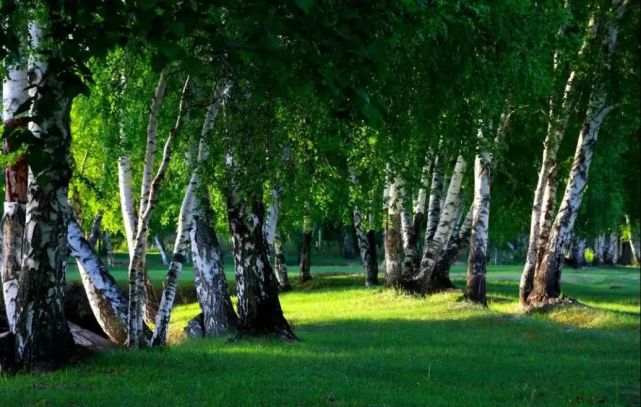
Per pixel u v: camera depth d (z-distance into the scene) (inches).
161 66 219.5
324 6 237.8
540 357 682.8
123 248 3430.1
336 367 539.5
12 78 457.7
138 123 647.1
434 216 1298.0
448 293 1273.4
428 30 456.1
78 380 419.2
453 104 583.2
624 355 735.7
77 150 1058.1
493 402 447.5
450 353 666.2
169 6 218.5
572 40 772.6
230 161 623.2
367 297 1294.3
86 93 256.4
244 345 670.5
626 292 1683.1
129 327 576.1
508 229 1630.2
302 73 248.8
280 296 1535.4
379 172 694.5
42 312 445.4
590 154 1097.4
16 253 497.4
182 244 630.5
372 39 242.4
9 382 407.5
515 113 1194.0
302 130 560.4
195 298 1509.6
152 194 570.3
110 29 241.6
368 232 1578.5
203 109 614.9
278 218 1312.7
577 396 499.5
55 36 253.1
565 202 1104.8
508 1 570.9
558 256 1103.6
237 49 257.0
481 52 583.5
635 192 1568.7
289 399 398.0
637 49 1122.0
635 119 1190.3
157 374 449.7
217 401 376.5
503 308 1183.6
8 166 490.9
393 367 560.7
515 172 1407.5
